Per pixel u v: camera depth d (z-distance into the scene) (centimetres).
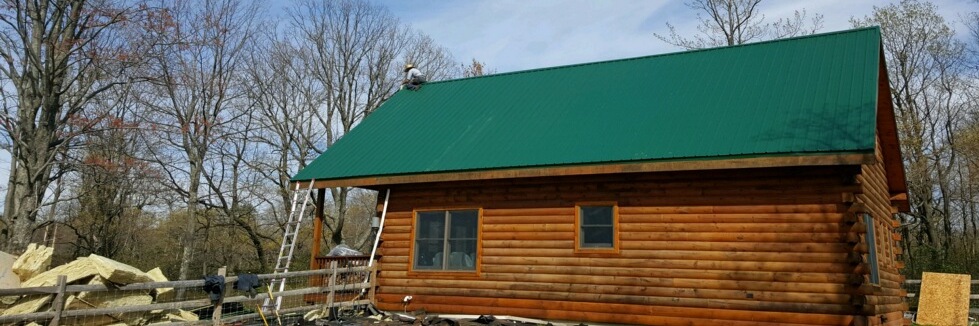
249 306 1448
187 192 3116
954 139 3356
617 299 1272
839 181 1130
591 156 1280
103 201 3173
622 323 1261
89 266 1118
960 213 3925
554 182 1382
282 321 1322
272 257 3844
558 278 1337
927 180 3209
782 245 1156
